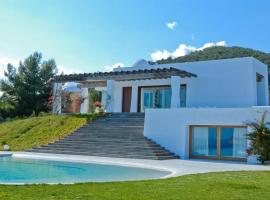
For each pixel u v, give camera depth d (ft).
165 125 79.97
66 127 96.48
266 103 103.40
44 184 36.81
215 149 74.33
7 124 111.75
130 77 101.76
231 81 95.91
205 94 99.50
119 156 73.46
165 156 73.51
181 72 93.97
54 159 68.95
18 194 30.81
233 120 71.56
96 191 32.83
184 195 31.65
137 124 88.12
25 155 74.95
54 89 117.08
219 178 43.06
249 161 66.59
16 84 171.73
